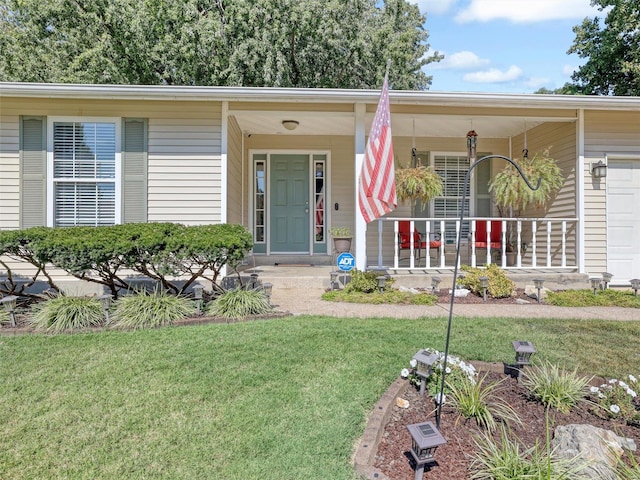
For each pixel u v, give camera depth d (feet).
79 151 19.03
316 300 17.49
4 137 18.70
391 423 7.41
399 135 27.09
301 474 6.00
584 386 8.59
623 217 20.80
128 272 19.03
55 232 13.92
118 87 17.92
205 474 6.06
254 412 7.71
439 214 27.71
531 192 20.35
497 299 17.87
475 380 8.64
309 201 27.43
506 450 5.90
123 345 11.10
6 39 37.37
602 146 20.72
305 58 38.11
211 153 19.45
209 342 11.30
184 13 35.37
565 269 20.88
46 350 10.74
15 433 7.11
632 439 6.88
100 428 7.25
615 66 40.70
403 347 10.98
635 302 16.76
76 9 34.14
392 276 19.63
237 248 14.29
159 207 19.36
